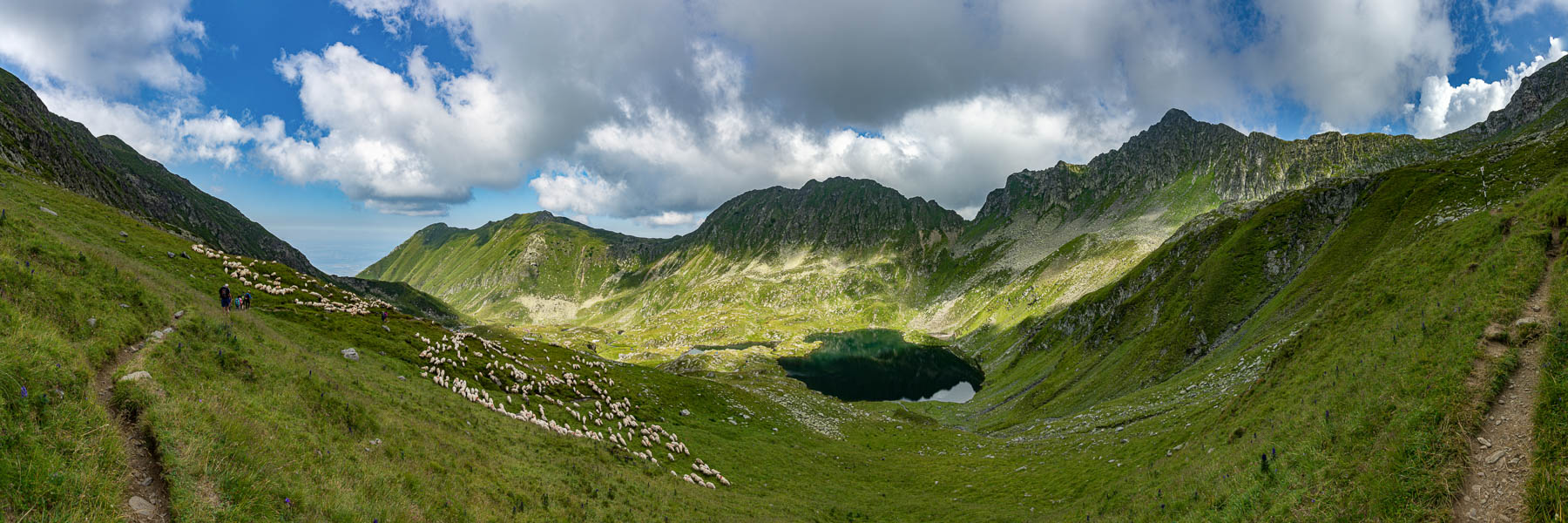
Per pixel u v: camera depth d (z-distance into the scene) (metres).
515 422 45.59
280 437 19.89
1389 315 35.19
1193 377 91.19
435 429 32.91
